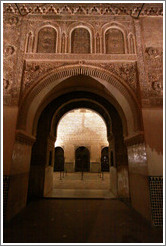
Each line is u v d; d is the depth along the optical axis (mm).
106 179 9031
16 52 3875
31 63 3846
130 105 3633
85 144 13859
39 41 4047
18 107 3463
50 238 2359
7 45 3910
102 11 4293
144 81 3635
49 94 4297
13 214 3164
